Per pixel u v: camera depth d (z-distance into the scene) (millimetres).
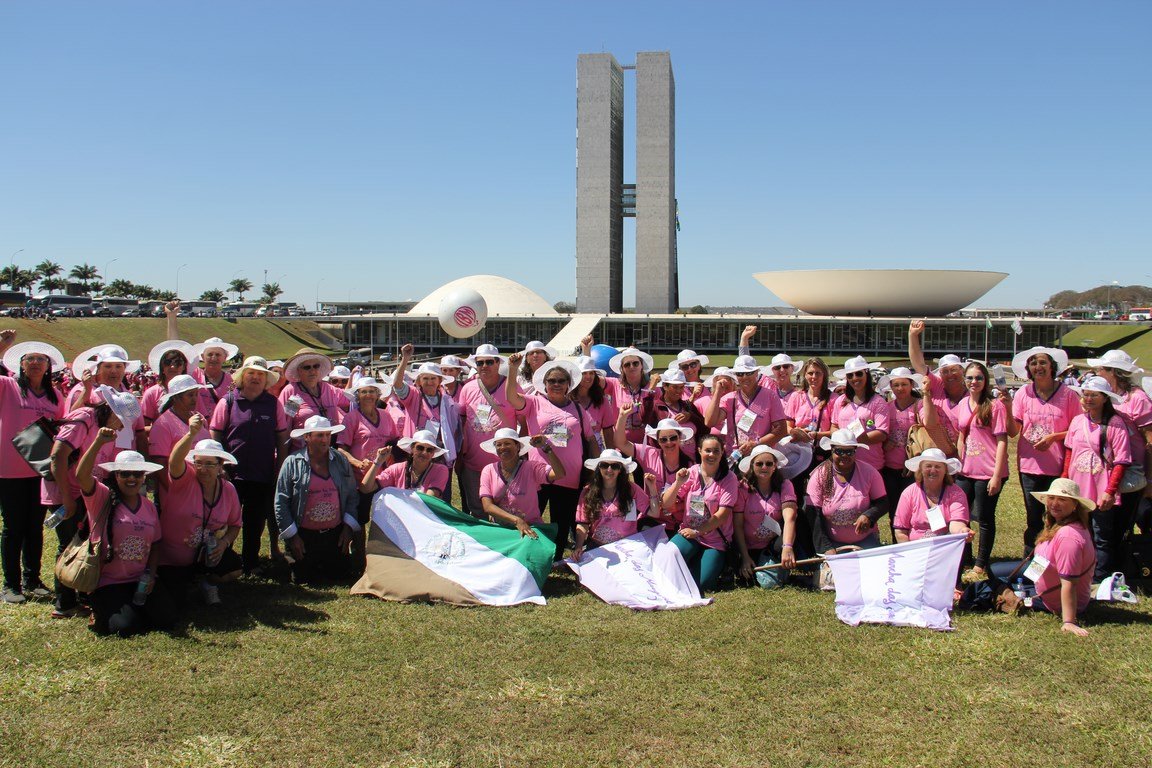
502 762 5145
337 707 5824
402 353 9961
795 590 8594
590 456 9633
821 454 9836
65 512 7305
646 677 6352
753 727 5574
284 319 112438
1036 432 8773
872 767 5082
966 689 6098
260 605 7941
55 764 5098
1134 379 8883
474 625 7434
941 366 10023
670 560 8539
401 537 8656
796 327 95188
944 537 7930
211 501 7910
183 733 5477
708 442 8742
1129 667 6387
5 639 6953
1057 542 7336
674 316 96188
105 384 8188
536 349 10289
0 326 67062
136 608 7230
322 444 8664
